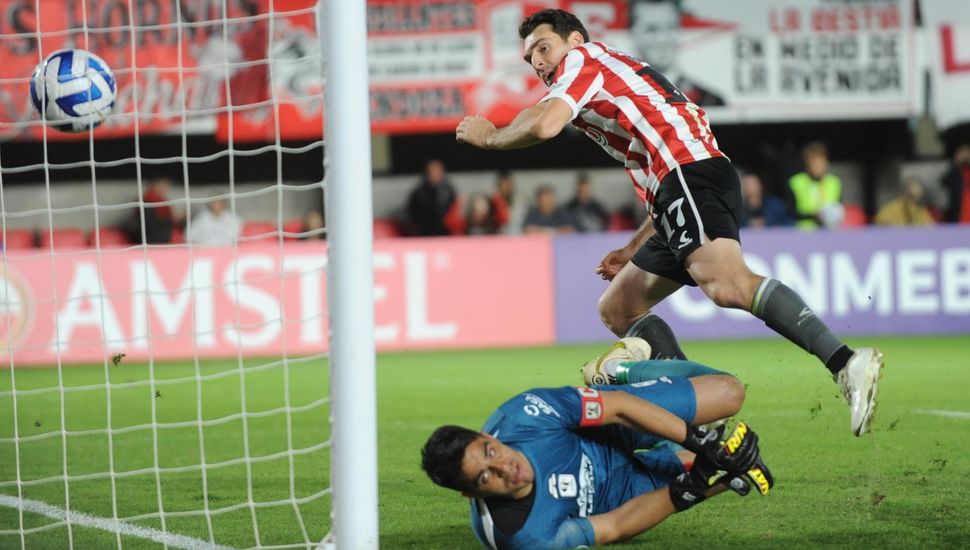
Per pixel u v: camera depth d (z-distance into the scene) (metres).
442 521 7.16
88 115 7.32
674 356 7.96
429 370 16.05
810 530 6.67
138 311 18.75
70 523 7.10
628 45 22.64
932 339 18.39
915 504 7.25
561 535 5.82
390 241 19.31
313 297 18.89
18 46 20.42
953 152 25.64
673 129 7.14
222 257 18.88
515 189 26.89
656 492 5.95
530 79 22.45
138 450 10.32
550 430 5.90
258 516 7.47
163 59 20.39
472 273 19.36
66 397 14.51
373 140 25.89
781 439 9.74
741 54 22.69
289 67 20.86
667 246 7.52
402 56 22.53
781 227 21.36
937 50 22.66
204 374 16.48
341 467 5.91
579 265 19.48
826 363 6.53
